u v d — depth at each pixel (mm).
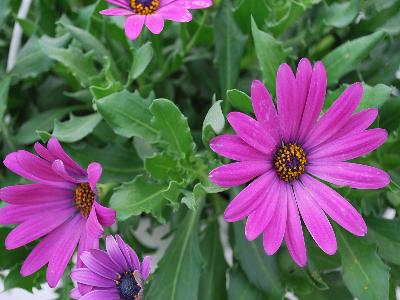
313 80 120
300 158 128
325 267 173
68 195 142
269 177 124
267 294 164
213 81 197
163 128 142
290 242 123
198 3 140
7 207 134
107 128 173
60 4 193
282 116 121
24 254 157
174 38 207
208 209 206
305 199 128
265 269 165
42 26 191
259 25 174
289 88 119
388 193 185
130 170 171
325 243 124
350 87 122
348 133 126
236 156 114
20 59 180
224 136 114
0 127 181
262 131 116
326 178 128
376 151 171
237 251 168
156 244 209
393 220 162
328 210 126
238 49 172
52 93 197
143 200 145
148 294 155
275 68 151
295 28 203
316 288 176
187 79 203
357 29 188
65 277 169
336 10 181
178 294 158
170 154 150
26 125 183
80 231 139
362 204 165
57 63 182
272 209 122
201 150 186
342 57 157
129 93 147
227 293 181
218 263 185
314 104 123
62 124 158
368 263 149
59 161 120
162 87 191
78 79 166
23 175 129
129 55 188
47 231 138
